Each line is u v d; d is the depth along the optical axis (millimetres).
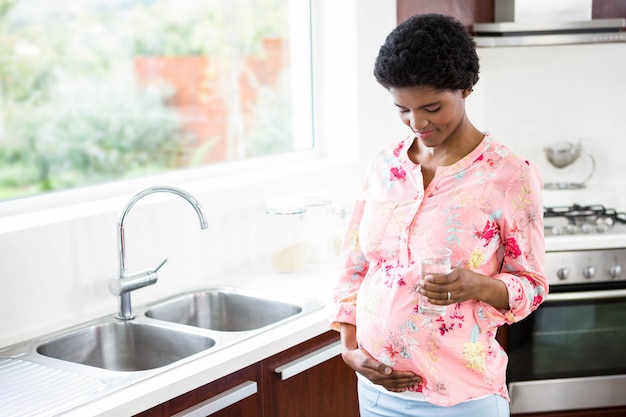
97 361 2307
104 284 2424
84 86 4152
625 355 3205
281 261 2807
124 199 2631
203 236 2727
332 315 1947
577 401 3215
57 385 1886
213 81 4309
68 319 2338
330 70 3379
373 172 1893
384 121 3410
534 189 1731
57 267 2295
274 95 3896
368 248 1836
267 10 3932
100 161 4270
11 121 3938
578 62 3725
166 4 4340
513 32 3330
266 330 2229
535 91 3742
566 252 3117
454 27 1672
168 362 2285
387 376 1754
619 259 3146
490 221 1719
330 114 3418
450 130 1721
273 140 3939
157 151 4445
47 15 3977
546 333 3158
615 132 3785
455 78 1640
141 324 2320
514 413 3199
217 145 4348
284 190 3020
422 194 1763
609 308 3166
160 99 4391
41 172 4066
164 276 2609
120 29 4246
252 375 2121
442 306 1665
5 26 3855
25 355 2074
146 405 1825
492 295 1680
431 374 1724
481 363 1732
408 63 1632
